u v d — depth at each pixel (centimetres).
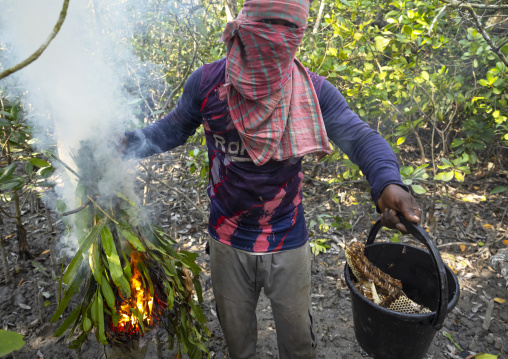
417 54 340
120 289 125
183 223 327
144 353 148
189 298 145
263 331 227
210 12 365
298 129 136
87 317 127
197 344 148
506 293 257
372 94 315
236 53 131
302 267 154
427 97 329
